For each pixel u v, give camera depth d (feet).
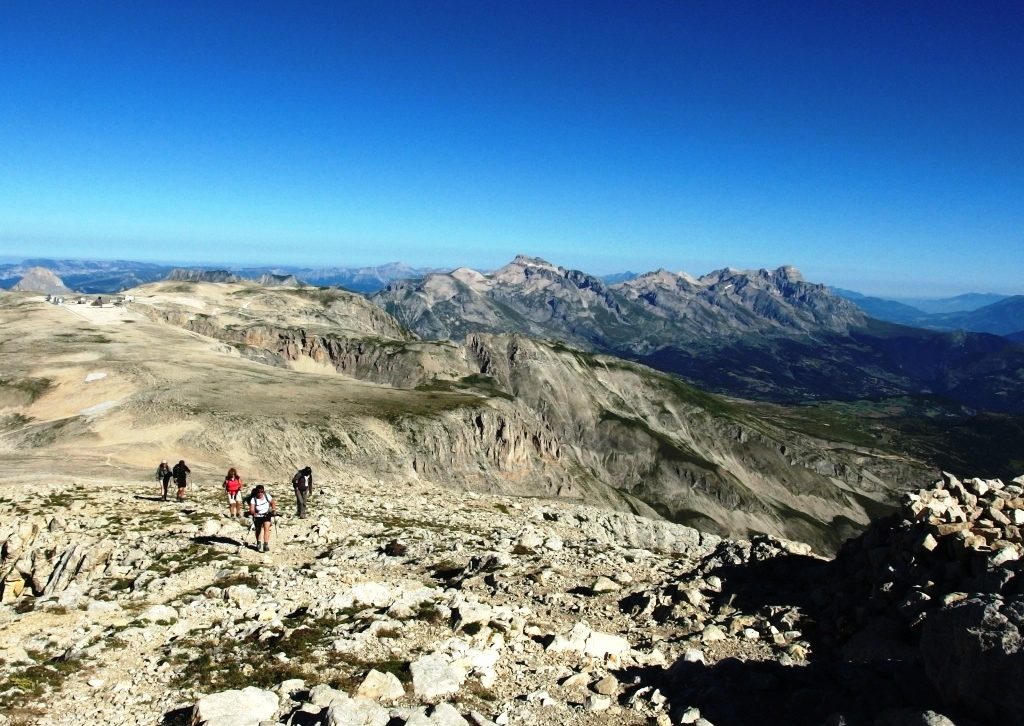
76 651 48.47
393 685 44.47
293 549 87.30
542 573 76.95
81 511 99.71
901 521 65.36
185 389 341.62
